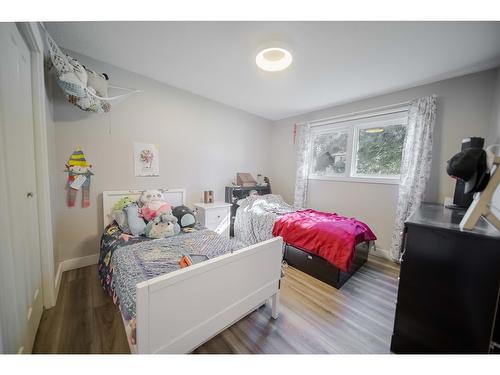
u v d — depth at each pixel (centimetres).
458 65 198
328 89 262
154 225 194
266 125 409
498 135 183
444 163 230
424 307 115
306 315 158
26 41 128
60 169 201
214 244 174
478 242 100
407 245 120
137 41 177
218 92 287
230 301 115
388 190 271
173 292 87
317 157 360
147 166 255
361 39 162
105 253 180
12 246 95
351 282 208
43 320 142
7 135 93
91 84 185
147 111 251
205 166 317
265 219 266
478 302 101
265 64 185
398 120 268
